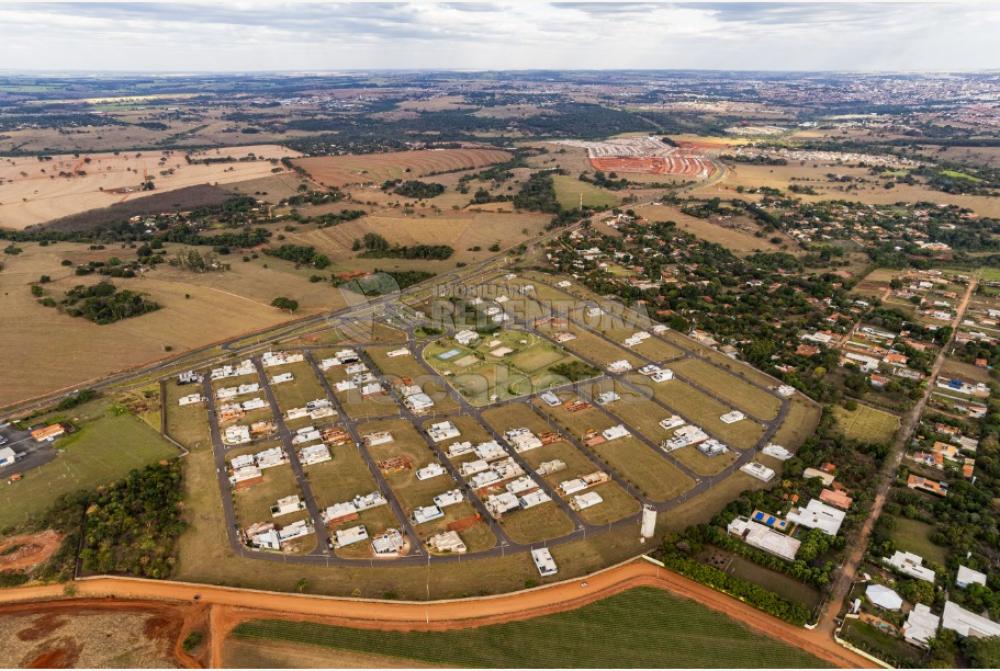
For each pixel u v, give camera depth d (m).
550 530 128.38
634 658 99.00
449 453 153.75
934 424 165.38
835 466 146.88
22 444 159.25
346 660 97.88
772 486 141.62
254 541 124.25
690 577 113.62
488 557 120.81
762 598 106.69
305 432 162.75
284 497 138.62
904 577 115.38
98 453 155.50
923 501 134.12
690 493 140.75
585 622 105.50
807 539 122.25
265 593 111.75
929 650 99.25
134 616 106.94
